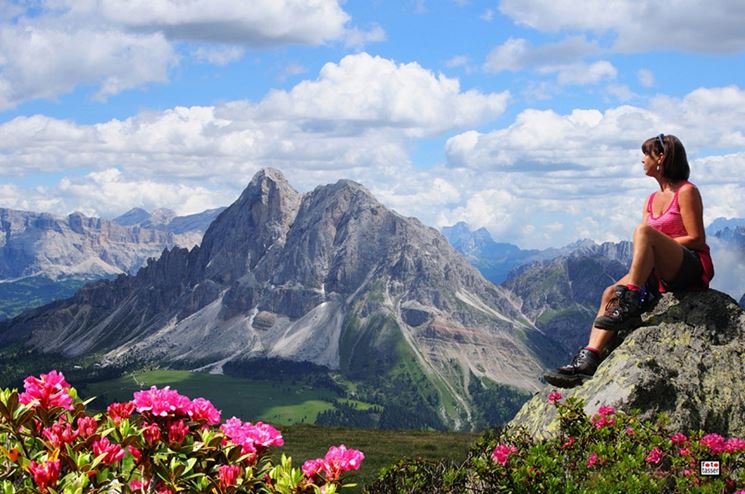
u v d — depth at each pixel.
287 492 3.10
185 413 3.11
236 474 3.04
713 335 4.79
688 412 4.49
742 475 3.79
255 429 3.24
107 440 2.96
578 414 4.35
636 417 4.36
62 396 3.04
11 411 2.96
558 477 3.88
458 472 4.31
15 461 2.88
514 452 4.07
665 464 4.05
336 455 3.18
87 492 2.83
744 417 4.50
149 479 3.00
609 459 4.00
